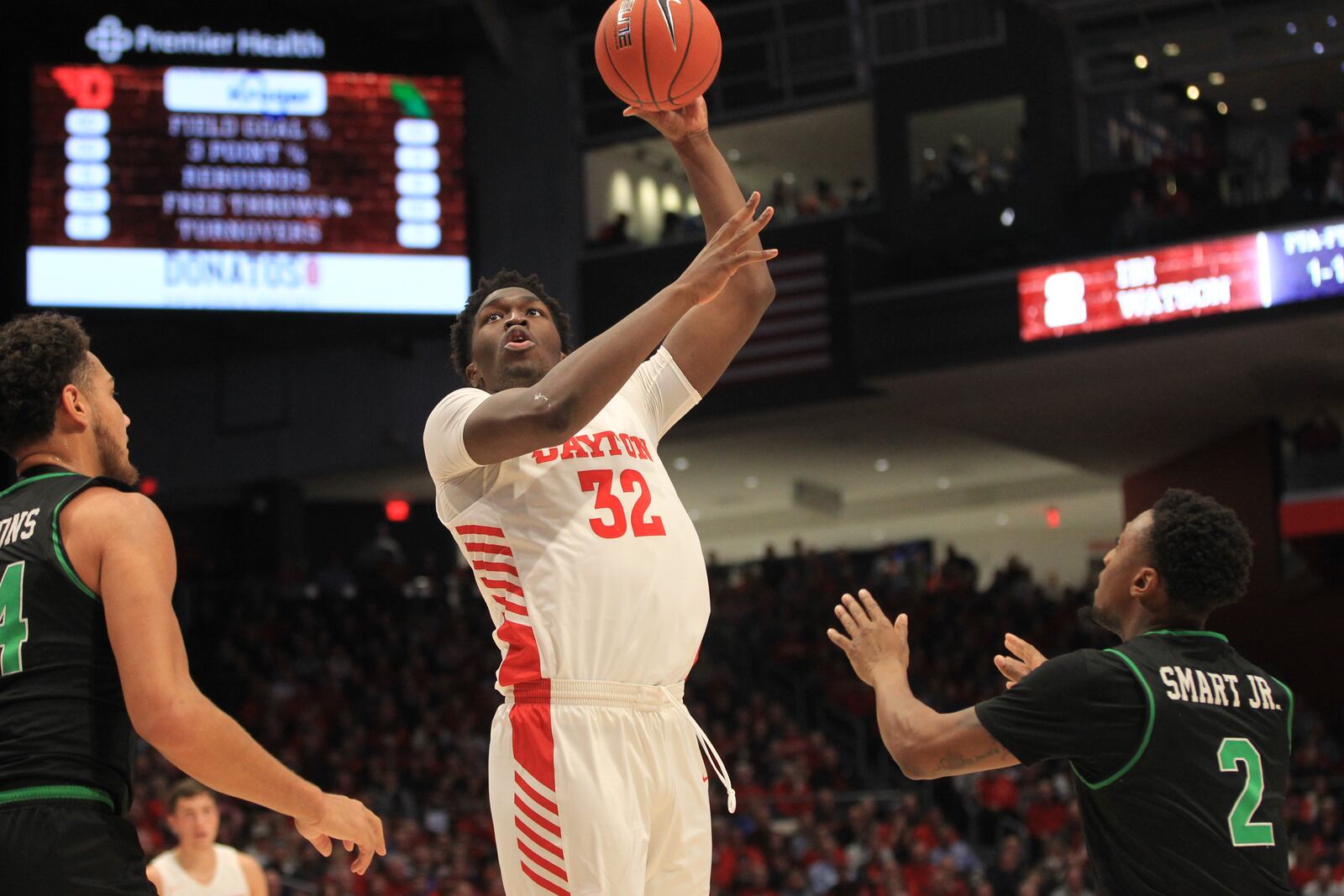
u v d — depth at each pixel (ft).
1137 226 55.06
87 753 8.79
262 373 71.97
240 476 71.61
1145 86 58.34
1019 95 59.21
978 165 59.47
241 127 53.47
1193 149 57.52
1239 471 66.90
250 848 43.34
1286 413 64.69
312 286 53.42
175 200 52.75
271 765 9.00
